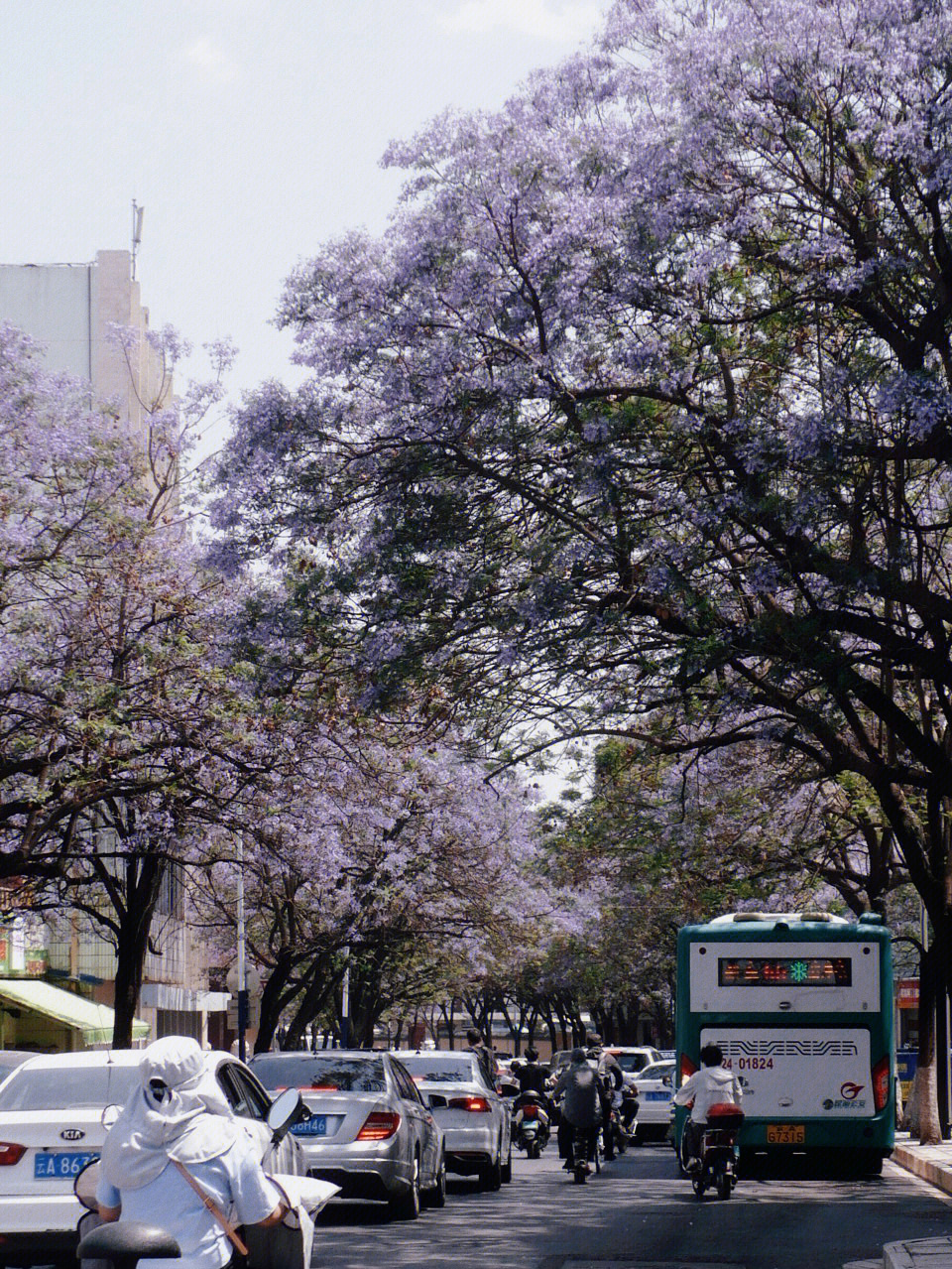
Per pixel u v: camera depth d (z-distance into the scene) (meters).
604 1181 27.02
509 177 18.88
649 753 25.22
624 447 18.58
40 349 26.61
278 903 44.91
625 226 18.30
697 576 19.31
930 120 17.58
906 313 19.25
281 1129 9.88
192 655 25.38
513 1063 53.62
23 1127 13.18
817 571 18.58
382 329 19.31
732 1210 20.34
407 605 19.48
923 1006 32.22
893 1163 30.69
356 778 30.55
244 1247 7.15
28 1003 41.12
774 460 18.02
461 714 21.02
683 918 55.09
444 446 19.28
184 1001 65.25
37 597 26.39
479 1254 15.47
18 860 24.97
